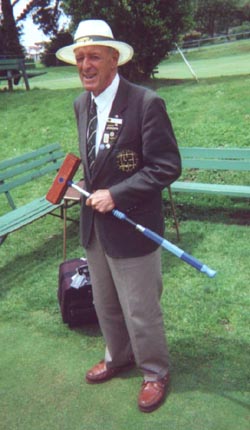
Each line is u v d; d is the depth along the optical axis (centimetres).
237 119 762
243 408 301
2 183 565
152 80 1091
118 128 270
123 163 273
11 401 322
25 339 382
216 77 1045
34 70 1959
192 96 898
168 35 1032
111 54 266
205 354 347
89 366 348
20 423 305
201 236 520
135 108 268
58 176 302
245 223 542
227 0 3347
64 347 370
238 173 628
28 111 997
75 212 605
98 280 305
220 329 373
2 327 400
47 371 346
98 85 267
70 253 513
